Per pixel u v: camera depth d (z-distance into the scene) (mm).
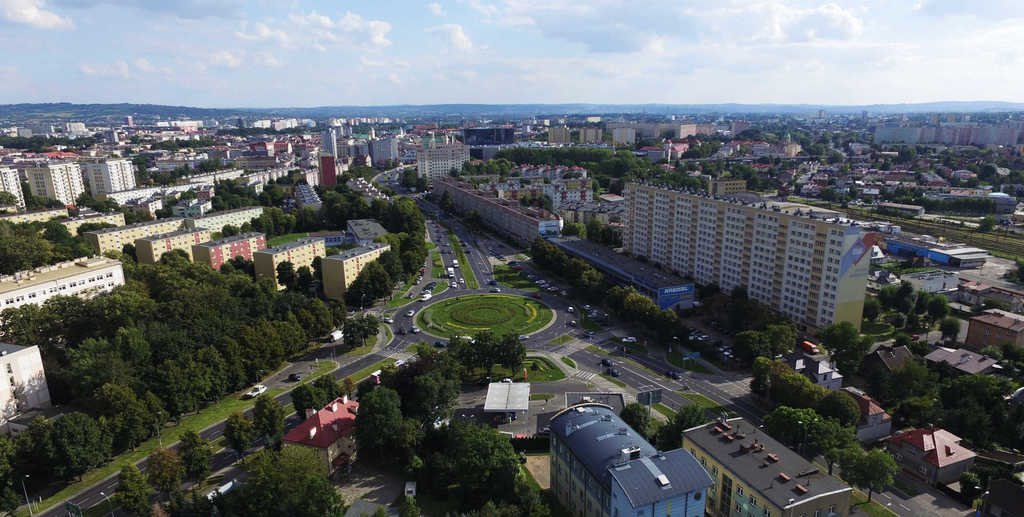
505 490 157625
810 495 136750
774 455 153125
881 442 192250
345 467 180750
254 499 150500
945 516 156750
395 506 163500
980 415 187375
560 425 167375
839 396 189875
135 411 190375
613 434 157375
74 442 173500
